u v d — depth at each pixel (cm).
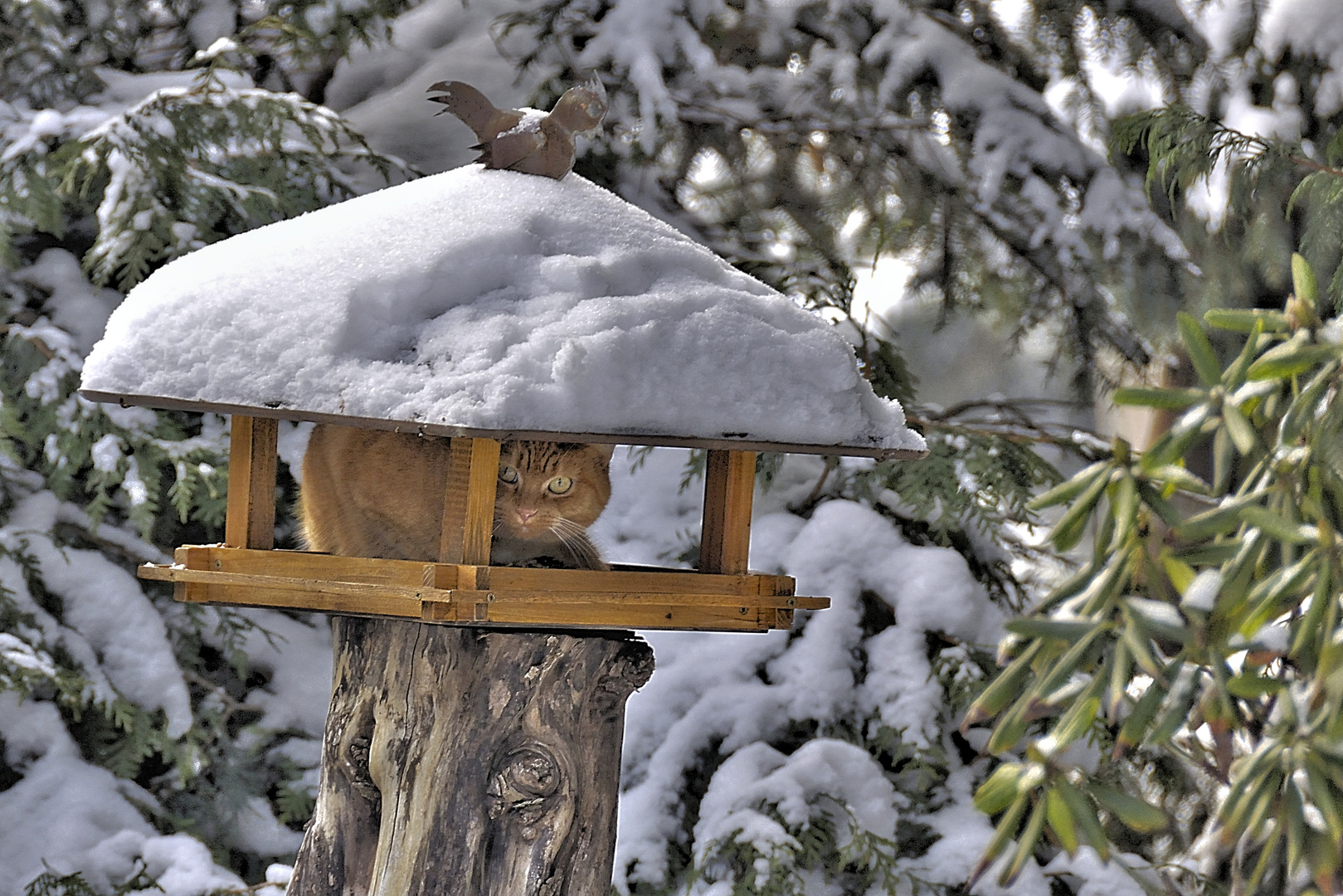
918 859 881
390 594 426
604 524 1005
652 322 430
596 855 473
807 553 959
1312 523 190
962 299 1027
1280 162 814
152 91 984
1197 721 197
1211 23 934
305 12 953
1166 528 193
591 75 905
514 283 440
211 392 432
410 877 457
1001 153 920
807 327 461
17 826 870
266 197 926
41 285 959
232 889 847
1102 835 173
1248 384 196
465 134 1023
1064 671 181
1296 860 175
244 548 507
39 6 947
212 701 955
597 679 472
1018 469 951
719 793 863
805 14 966
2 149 907
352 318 428
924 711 903
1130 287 923
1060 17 956
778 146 981
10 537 910
